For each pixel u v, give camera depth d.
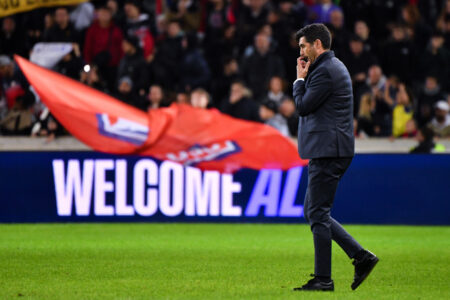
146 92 56.03
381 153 45.78
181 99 54.09
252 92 56.84
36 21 60.25
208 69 57.09
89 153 45.53
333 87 21.48
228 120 46.53
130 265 28.94
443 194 45.56
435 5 66.62
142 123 46.06
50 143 50.59
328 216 21.88
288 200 45.66
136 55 56.53
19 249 34.03
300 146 22.06
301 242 37.09
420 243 37.38
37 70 48.22
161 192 45.56
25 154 45.59
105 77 58.53
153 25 61.66
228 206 45.75
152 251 33.47
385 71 60.31
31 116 52.78
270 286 23.61
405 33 60.50
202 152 45.62
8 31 59.19
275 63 56.94
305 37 21.97
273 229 43.03
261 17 60.41
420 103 57.34
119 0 65.75
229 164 45.72
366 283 24.70
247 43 59.94
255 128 46.28
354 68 56.84
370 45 60.62
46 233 40.56
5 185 45.62
